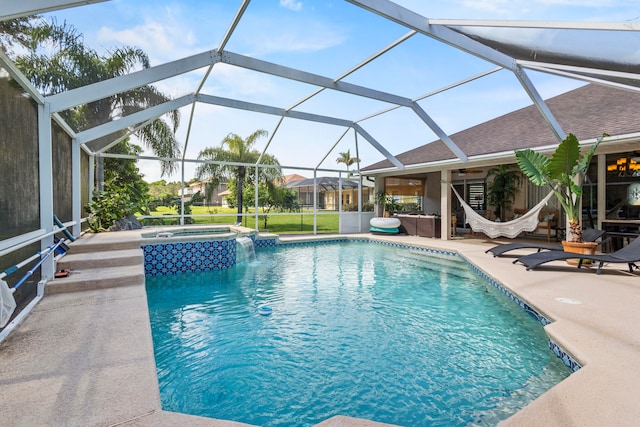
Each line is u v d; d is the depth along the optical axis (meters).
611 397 2.37
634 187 10.11
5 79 3.55
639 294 4.98
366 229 16.30
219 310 5.42
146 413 2.03
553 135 9.40
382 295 6.31
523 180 14.27
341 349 4.05
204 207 13.24
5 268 3.43
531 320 4.76
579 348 3.16
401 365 3.67
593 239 7.75
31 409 2.04
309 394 3.14
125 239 7.27
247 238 10.20
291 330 4.62
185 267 7.96
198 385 3.27
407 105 9.55
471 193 16.53
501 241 12.23
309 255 10.72
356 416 2.84
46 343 2.98
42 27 3.73
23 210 4.05
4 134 3.51
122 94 6.95
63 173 6.61
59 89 4.91
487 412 2.88
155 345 4.12
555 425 2.08
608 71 5.21
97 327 3.36
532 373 3.50
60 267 5.44
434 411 2.89
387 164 15.20
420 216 14.05
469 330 4.64
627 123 7.84
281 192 15.34
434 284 7.13
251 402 3.01
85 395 2.20
